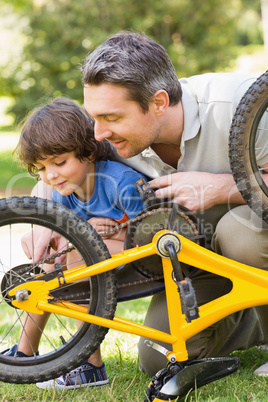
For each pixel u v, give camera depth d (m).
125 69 1.78
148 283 1.93
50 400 1.96
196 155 2.04
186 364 1.86
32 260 2.07
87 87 1.83
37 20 11.25
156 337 1.83
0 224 1.78
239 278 1.86
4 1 11.70
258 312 2.16
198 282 2.11
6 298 1.87
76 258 1.98
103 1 10.73
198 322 1.83
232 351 2.25
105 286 1.83
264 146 1.88
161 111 1.87
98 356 2.08
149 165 2.10
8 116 12.48
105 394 1.96
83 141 1.99
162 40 10.76
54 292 1.86
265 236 1.88
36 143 1.96
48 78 11.32
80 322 2.11
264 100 1.76
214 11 10.96
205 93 2.00
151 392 1.86
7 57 11.55
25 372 1.83
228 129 1.98
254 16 15.76
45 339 2.57
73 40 11.03
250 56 14.35
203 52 10.89
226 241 1.95
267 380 2.04
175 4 10.58
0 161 9.35
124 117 1.82
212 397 1.89
